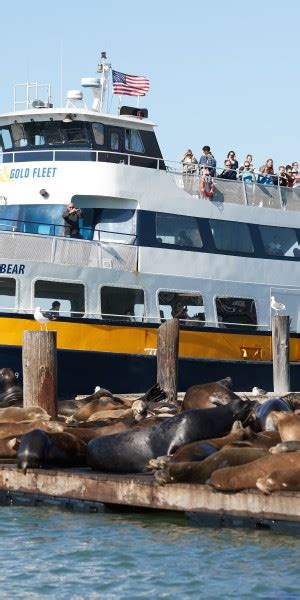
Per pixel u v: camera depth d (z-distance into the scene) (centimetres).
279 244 8056
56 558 3475
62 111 7644
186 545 3569
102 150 7688
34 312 6950
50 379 5544
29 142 7819
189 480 3838
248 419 4369
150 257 7419
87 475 4106
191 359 7406
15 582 3241
